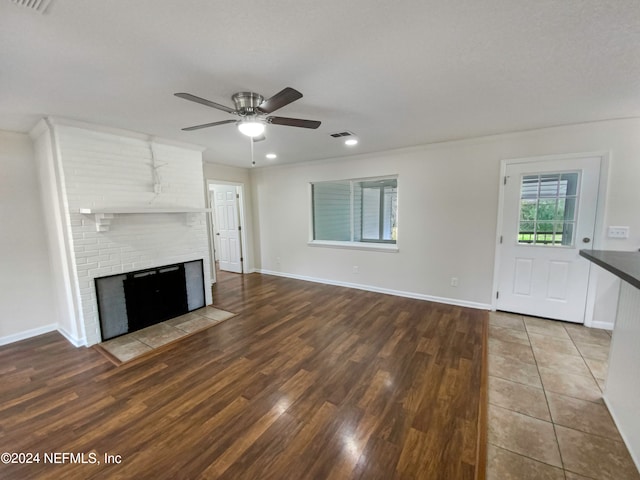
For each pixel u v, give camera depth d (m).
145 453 1.66
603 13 1.28
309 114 2.66
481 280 3.82
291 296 4.56
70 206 2.81
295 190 5.50
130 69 1.77
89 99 2.24
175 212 3.57
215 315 3.78
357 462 1.59
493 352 2.74
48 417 1.96
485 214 3.69
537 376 2.36
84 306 2.94
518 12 1.28
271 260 6.07
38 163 3.12
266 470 1.54
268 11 1.26
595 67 1.79
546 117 2.81
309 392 2.19
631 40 1.49
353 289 4.90
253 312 3.88
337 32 1.42
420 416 1.93
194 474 1.52
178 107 2.43
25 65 1.69
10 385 2.33
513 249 3.57
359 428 1.83
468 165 3.73
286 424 1.87
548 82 2.01
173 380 2.37
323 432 1.80
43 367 2.58
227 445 1.71
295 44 1.53
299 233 5.57
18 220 3.10
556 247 3.33
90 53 1.58
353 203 5.02
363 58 1.68
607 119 2.91
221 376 2.41
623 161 2.93
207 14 1.27
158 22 1.32
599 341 2.92
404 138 3.61
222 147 3.99
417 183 4.13
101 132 2.99
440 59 1.70
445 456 1.62
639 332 1.62
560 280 3.35
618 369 1.87
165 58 1.65
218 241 6.59
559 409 1.99
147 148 3.40
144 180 3.40
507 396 2.13
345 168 4.79
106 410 2.02
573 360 2.59
